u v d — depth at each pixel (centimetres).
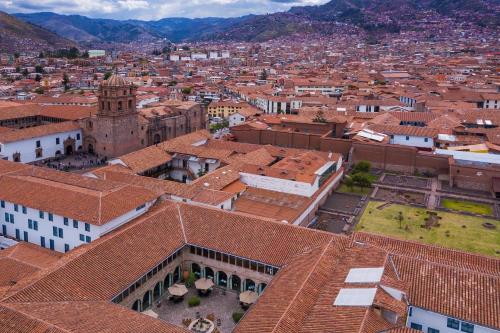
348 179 12688
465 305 5519
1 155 13675
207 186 10275
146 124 15962
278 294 5922
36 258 7562
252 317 5541
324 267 6350
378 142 14938
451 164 13188
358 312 5162
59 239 8481
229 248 7362
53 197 8631
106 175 10819
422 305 5619
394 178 13925
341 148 15200
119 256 6731
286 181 10638
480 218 10975
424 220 10781
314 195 10669
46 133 15000
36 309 5353
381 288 5578
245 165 11488
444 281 5831
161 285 7294
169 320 6825
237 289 7588
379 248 6569
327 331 5009
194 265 7775
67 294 5875
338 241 7162
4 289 6012
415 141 15588
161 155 13050
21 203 8650
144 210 8981
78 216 8056
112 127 14775
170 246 7375
